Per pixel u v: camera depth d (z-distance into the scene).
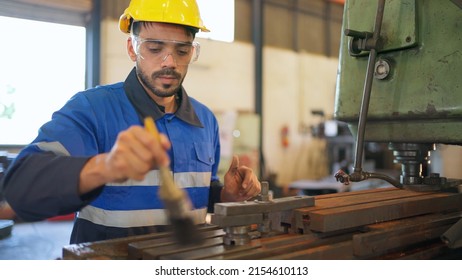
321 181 3.63
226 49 3.87
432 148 1.08
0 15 2.66
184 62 1.08
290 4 4.29
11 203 0.75
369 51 0.91
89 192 0.73
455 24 0.85
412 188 1.05
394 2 0.92
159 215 1.10
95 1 2.95
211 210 1.28
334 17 4.64
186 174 1.16
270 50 4.17
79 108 1.03
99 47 2.99
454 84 0.85
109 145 1.08
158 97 1.15
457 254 0.84
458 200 1.02
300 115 4.42
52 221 2.52
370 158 3.84
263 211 0.73
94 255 0.69
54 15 2.84
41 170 0.73
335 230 0.77
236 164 1.17
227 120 3.80
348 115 1.00
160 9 1.03
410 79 0.91
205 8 3.63
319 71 4.55
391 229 0.75
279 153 4.28
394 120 0.96
